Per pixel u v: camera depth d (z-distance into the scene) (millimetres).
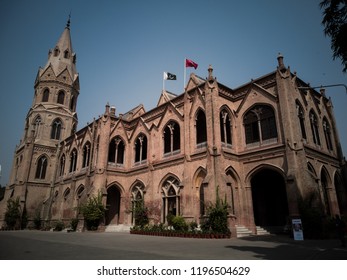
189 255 11266
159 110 34969
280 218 30047
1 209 50062
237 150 27250
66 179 43312
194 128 28500
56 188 46250
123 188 36094
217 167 23953
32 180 47719
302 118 26047
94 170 35406
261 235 23750
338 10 11797
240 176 26281
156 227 25750
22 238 20875
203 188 25406
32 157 48781
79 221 33375
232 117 28234
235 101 29109
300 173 21906
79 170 40875
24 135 54062
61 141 49500
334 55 12305
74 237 22141
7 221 43406
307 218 19812
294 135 23094
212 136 25172
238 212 25219
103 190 33656
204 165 26109
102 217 32469
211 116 25750
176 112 31047
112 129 37531
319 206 20297
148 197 30984
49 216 44156
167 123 32375
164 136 33031
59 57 56875
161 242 17438
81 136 43156
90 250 12969
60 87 54844
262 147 25406
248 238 20641
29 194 46969
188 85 33594
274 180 31438
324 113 30938
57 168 48156
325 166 26719
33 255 11016
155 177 31609
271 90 26188
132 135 37969
